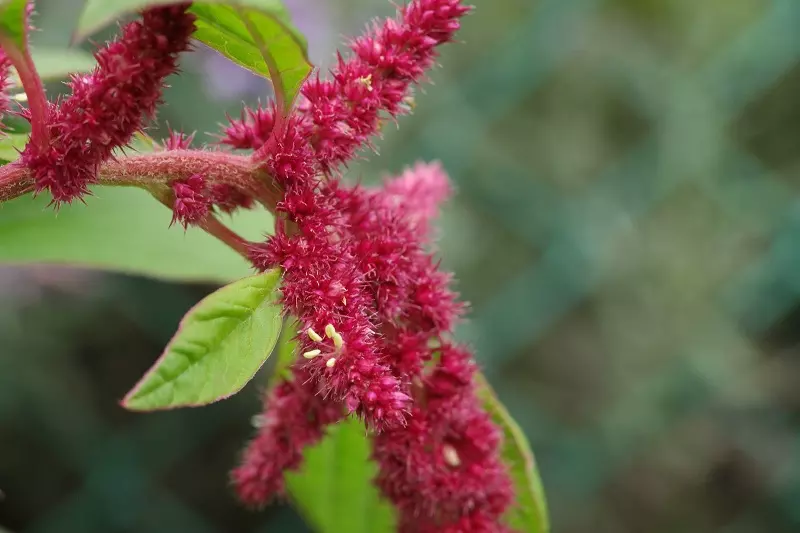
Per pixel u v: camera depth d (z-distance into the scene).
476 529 0.48
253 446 0.50
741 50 1.27
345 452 0.53
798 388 1.29
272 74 0.45
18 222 0.50
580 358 1.25
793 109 1.43
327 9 0.99
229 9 0.44
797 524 1.25
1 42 0.43
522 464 0.50
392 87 0.46
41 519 1.00
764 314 1.27
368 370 0.45
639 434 1.20
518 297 1.19
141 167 0.46
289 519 1.08
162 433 1.02
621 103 1.34
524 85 1.21
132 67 0.44
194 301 1.01
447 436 0.48
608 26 1.34
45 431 0.99
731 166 1.33
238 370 0.44
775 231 1.27
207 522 1.06
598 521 1.21
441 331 0.47
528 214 1.25
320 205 0.46
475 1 1.30
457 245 1.16
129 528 1.03
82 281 0.95
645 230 1.27
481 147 1.25
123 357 1.04
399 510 0.49
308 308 0.45
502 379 1.23
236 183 0.46
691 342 1.23
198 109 0.93
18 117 0.49
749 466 1.26
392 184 0.51
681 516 1.25
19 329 0.96
